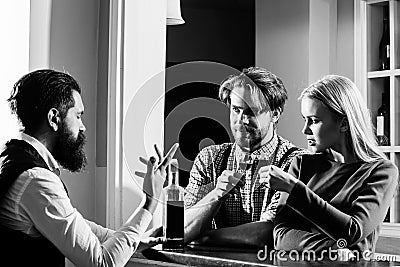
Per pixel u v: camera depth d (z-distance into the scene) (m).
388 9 2.68
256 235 2.19
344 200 2.14
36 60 2.41
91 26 2.54
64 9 2.48
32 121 1.84
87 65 2.53
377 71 2.70
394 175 2.11
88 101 2.53
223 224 2.28
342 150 2.19
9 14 2.34
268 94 2.21
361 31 2.76
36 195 1.72
